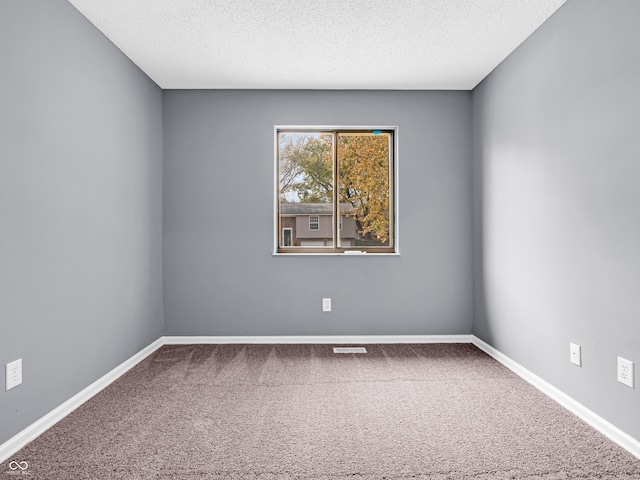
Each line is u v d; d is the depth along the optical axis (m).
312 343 3.87
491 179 3.48
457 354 3.51
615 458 1.84
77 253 2.46
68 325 2.37
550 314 2.61
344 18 2.64
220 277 3.87
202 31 2.79
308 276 3.88
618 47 1.99
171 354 3.51
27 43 2.03
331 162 4.01
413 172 3.91
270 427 2.16
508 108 3.16
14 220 1.94
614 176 2.03
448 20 2.66
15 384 1.95
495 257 3.41
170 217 3.85
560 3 2.45
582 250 2.28
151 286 3.60
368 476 1.70
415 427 2.15
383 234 4.00
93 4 2.43
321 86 3.80
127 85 3.15
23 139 2.00
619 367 2.00
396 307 3.91
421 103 3.91
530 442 1.99
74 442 2.00
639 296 1.88
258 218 3.88
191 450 1.92
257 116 3.87
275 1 2.45
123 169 3.08
